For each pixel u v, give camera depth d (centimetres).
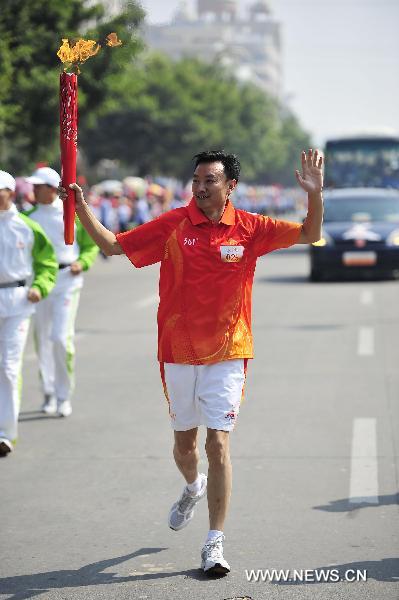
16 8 4806
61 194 1188
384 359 2670
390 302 4094
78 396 2225
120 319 3588
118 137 15200
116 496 1481
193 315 1192
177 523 1291
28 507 1435
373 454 1698
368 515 1374
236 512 1397
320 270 5003
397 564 1187
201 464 1655
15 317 1728
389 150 7438
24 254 1730
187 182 16650
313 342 2981
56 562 1216
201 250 1184
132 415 2023
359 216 5138
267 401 2141
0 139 5553
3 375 1727
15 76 5000
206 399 1195
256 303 4053
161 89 15488
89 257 2017
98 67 4119
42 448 1769
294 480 1549
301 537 1289
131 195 9688
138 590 1119
